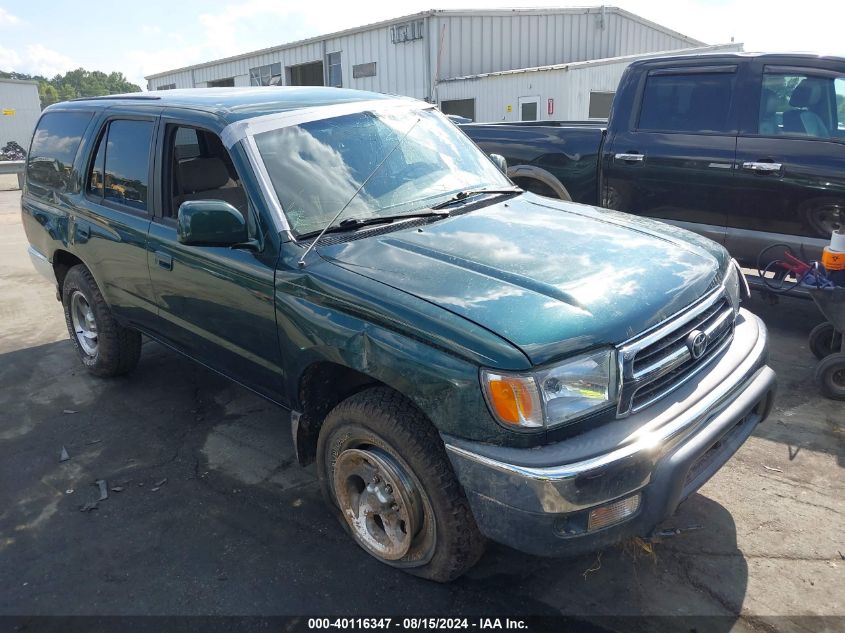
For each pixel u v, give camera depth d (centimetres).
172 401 474
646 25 2130
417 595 282
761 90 525
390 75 1848
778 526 313
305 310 288
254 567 303
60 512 351
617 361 241
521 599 278
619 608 270
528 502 229
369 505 291
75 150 466
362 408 276
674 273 281
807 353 500
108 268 432
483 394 233
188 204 302
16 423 451
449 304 250
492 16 1772
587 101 1460
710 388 268
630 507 241
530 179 664
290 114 350
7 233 1188
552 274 268
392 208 335
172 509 349
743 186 530
